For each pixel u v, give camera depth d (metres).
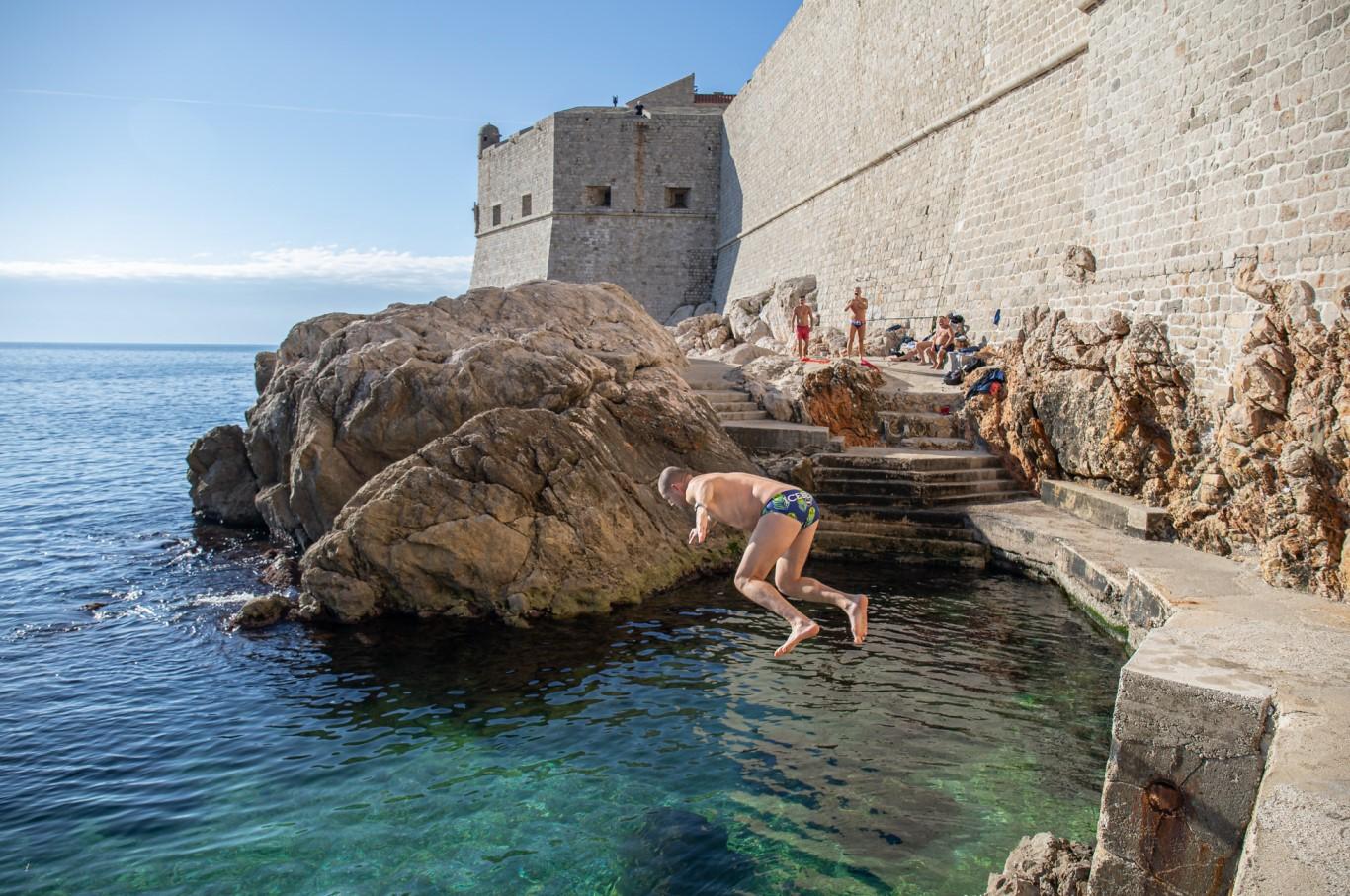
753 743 8.44
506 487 12.88
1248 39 11.78
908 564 15.23
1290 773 4.27
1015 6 20.83
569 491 13.23
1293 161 10.89
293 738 8.70
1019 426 16.83
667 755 8.22
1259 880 3.83
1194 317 12.95
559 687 9.91
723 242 48.75
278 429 17.25
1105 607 11.54
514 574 12.42
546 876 6.33
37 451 33.50
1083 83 18.08
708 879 6.21
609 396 15.79
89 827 7.09
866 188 30.20
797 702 9.38
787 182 38.75
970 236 22.64
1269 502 9.79
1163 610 9.24
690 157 49.53
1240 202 11.90
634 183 49.16
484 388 14.57
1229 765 5.04
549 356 15.27
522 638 11.50
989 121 22.20
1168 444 13.55
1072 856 5.73
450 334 16.81
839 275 31.95
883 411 19.42
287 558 15.43
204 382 93.19
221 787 7.73
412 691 9.86
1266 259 11.30
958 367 20.31
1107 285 15.67
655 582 13.52
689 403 17.03
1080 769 7.83
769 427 18.02
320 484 14.73
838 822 6.98
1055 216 18.84
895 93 27.97
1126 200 15.07
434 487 12.59
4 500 22.78
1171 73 13.66
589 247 48.97
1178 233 13.42
